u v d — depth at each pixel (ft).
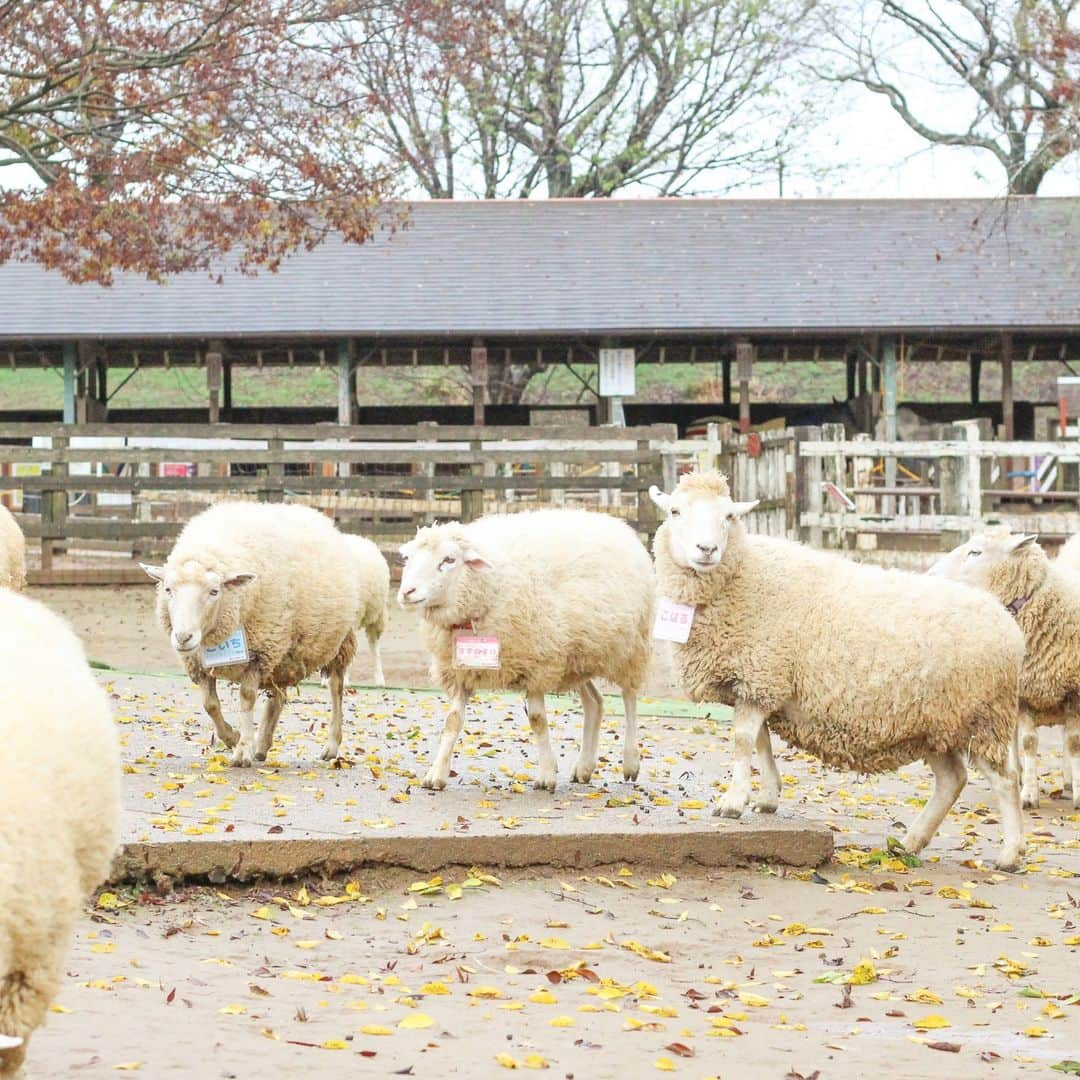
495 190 138.62
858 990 19.34
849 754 25.91
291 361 101.86
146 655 51.62
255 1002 17.51
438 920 21.67
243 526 29.71
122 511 76.43
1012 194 110.11
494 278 96.53
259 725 33.32
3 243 63.67
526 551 28.66
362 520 69.67
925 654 24.84
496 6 71.77
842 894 23.81
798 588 25.84
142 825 23.43
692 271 97.76
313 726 37.24
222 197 63.41
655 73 134.31
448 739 28.91
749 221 104.17
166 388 143.13
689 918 22.27
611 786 30.42
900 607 25.20
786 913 22.76
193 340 90.07
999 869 25.88
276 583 29.58
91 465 84.12
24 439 98.32
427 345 95.30
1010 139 102.63
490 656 27.94
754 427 97.60
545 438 67.05
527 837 23.95
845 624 25.27
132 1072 14.73
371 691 46.11
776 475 64.90
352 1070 15.21
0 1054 11.66
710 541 25.08
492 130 128.67
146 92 61.00
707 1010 18.20
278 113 62.34
